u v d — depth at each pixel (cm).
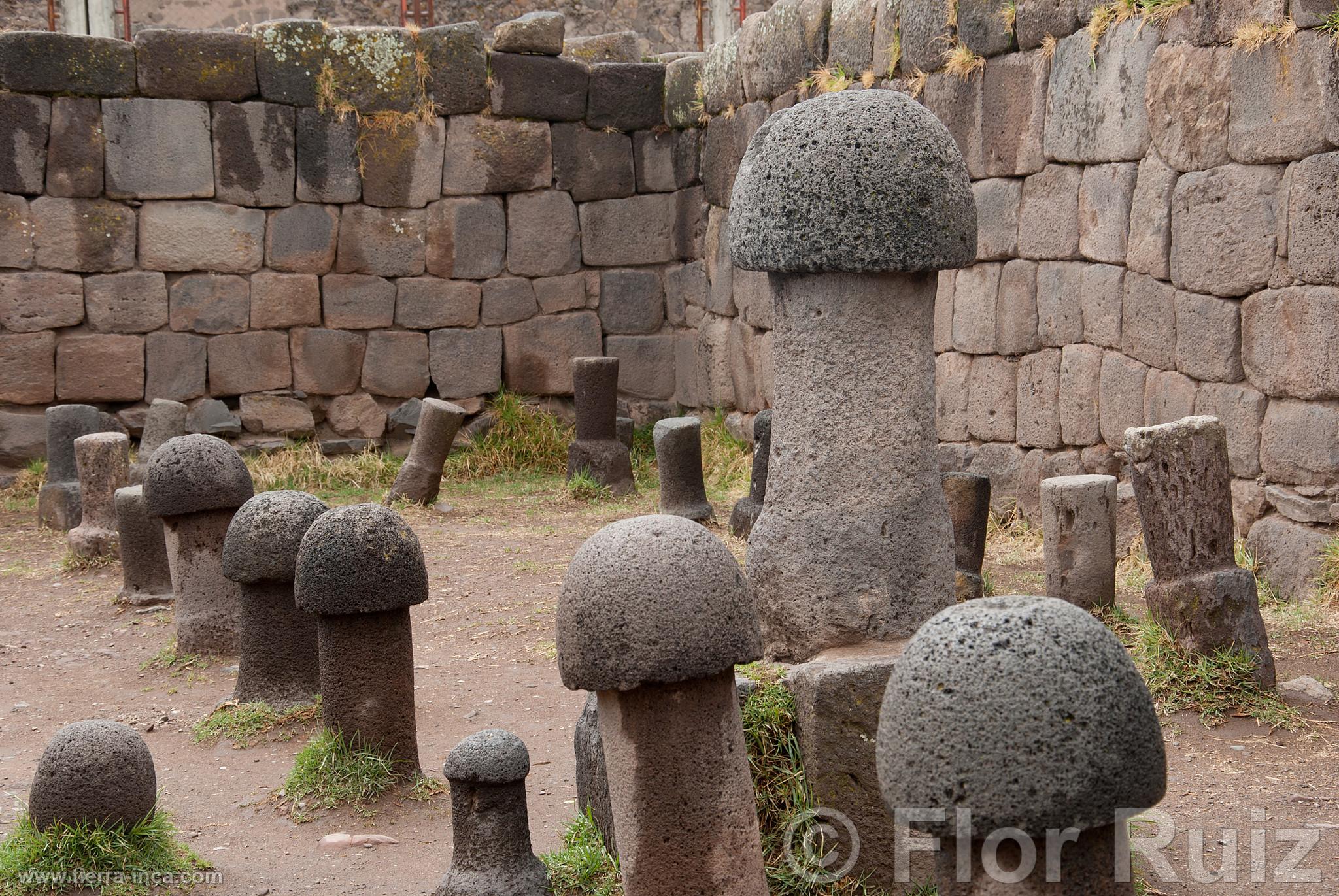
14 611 771
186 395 1162
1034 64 815
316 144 1171
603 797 404
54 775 401
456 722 559
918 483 413
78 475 936
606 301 1262
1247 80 648
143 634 718
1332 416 619
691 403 1252
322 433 1209
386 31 1179
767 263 406
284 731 548
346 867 421
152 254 1144
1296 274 629
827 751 379
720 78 1156
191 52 1136
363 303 1197
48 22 1465
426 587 479
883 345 407
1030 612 260
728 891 334
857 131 393
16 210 1109
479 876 378
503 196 1230
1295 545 636
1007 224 851
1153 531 518
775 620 422
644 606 322
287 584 568
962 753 251
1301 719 484
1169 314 712
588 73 1232
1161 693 507
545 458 1198
